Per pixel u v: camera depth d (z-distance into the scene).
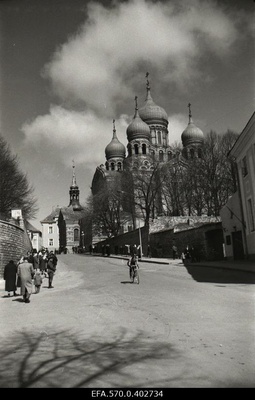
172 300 11.21
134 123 96.00
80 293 14.77
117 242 63.31
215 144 54.44
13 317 9.88
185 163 59.81
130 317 8.84
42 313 10.30
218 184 53.94
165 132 101.12
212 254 33.03
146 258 43.00
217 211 52.78
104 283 18.16
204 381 4.54
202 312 9.02
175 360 5.39
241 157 28.41
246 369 4.89
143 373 4.89
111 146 102.00
